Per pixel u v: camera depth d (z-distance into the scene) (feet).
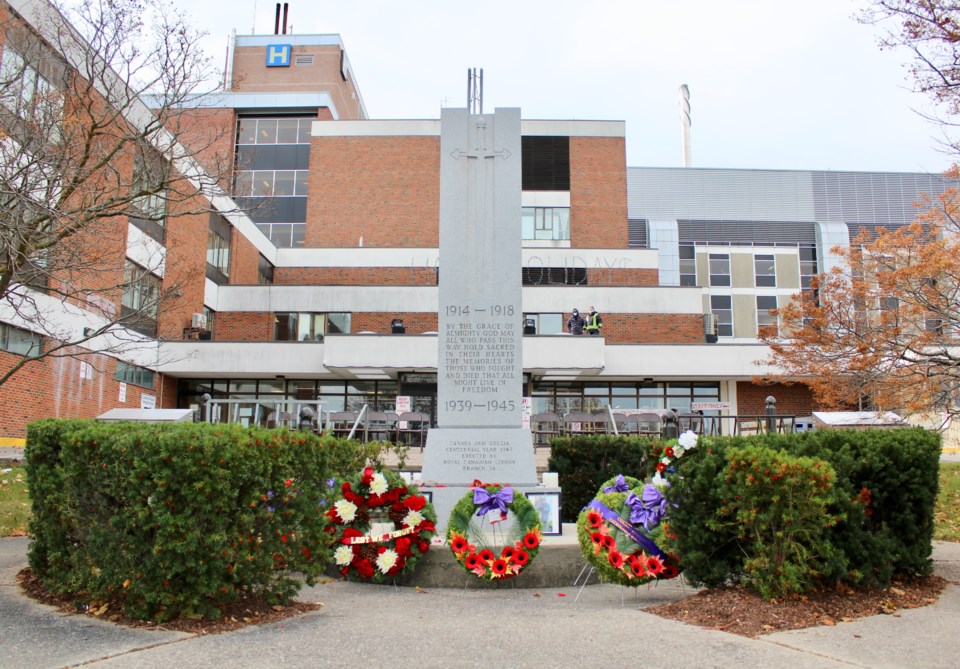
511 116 38.06
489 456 35.24
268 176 169.99
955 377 52.47
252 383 112.47
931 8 26.96
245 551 19.67
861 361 58.18
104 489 19.69
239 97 169.99
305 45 201.87
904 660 16.30
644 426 77.82
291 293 121.29
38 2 50.29
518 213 37.40
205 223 114.21
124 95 51.34
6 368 70.13
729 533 22.35
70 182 43.29
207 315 117.80
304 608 21.81
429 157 149.79
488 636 18.72
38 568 22.31
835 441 24.98
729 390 112.98
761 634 18.34
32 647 16.79
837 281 64.95
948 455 75.77
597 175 149.59
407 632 19.10
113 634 17.92
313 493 22.17
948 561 28.25
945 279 59.88
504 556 25.72
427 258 136.56
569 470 41.34
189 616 19.16
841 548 21.77
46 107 43.29
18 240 36.68
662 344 109.19
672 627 19.34
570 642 18.08
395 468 48.67
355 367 102.83
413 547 26.37
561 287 120.47
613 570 24.07
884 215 203.10
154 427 20.99
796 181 204.54
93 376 86.12
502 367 36.27
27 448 22.76
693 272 195.21
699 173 204.13
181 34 63.87
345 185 148.97
